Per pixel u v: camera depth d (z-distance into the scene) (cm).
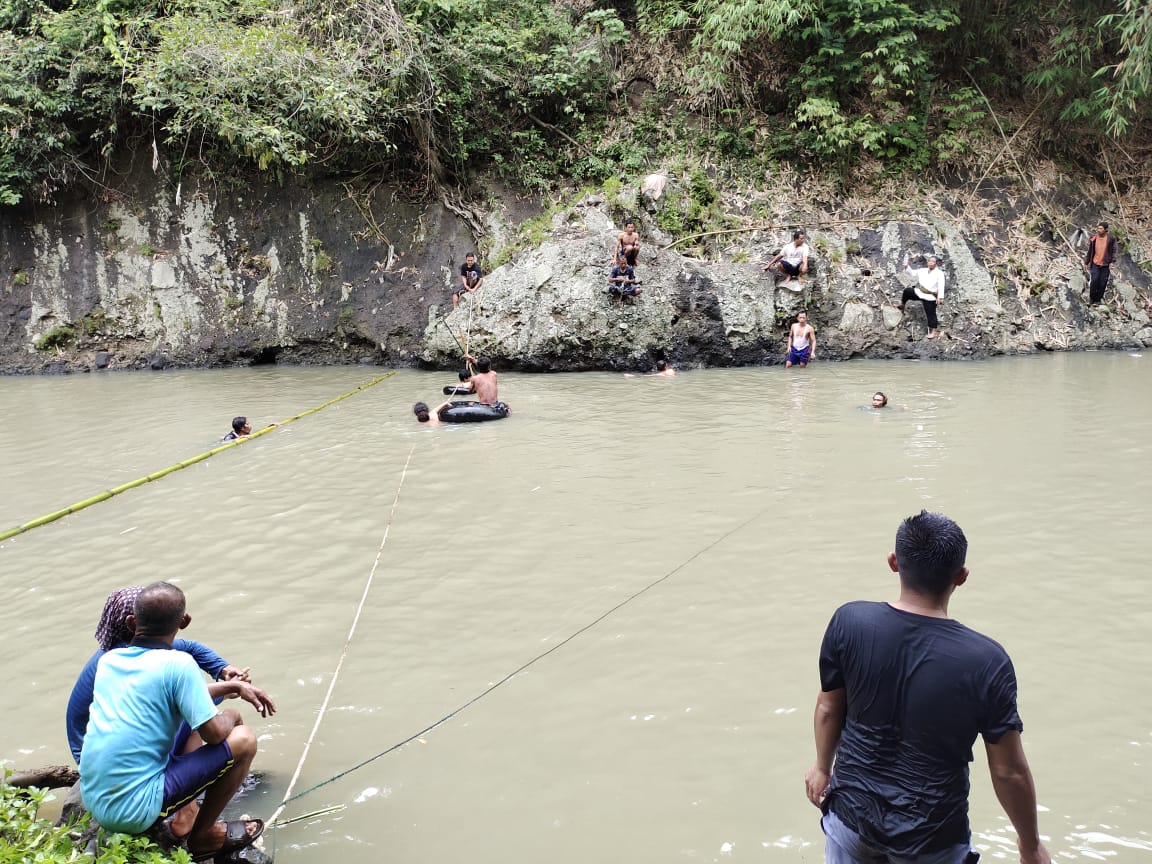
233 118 1446
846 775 256
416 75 1591
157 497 809
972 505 724
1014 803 241
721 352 1535
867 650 251
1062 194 1781
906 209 1709
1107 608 524
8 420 1163
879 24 1664
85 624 541
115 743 309
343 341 1672
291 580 604
